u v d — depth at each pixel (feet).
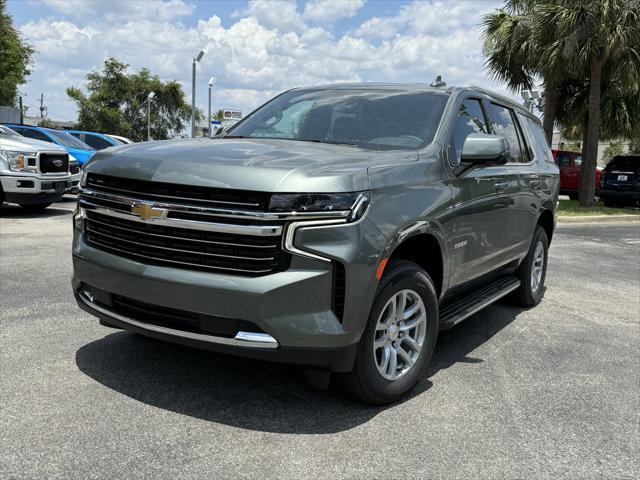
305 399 11.29
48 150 34.14
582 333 17.02
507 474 9.05
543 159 19.81
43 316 15.51
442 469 9.08
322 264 9.53
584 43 53.67
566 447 10.00
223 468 8.77
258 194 9.44
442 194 12.04
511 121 17.71
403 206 10.78
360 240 9.79
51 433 9.50
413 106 13.87
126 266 10.40
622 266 29.53
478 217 13.80
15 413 10.10
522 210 17.01
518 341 15.97
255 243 9.49
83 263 11.27
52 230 29.50
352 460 9.20
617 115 66.23
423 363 11.86
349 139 13.20
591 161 61.72
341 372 10.25
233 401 11.03
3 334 13.99
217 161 10.11
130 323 10.61
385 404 11.27
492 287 16.53
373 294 10.14
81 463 8.69
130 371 12.12
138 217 10.14
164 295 9.96
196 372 12.25
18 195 33.04
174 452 9.14
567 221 51.47
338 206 9.62
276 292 9.36
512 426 10.69
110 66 201.77
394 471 8.95
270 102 16.28
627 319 18.88
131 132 202.90
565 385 12.83
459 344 15.47
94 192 11.02
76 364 12.35
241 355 9.68
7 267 20.95
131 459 8.87
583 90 67.05
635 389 12.78
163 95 207.72
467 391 12.23
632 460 9.67
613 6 50.78
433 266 12.63
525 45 58.03
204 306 9.67
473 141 12.55
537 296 20.02
